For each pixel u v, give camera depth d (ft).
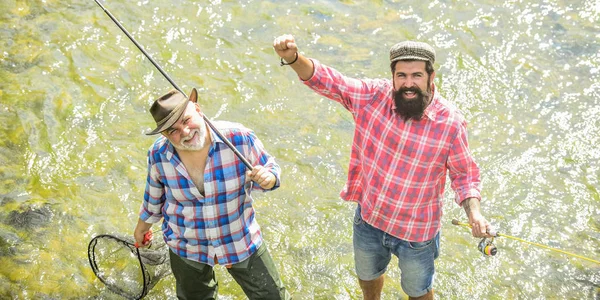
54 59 21.20
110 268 14.70
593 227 15.99
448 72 20.92
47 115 19.10
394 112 10.75
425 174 10.98
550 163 17.71
